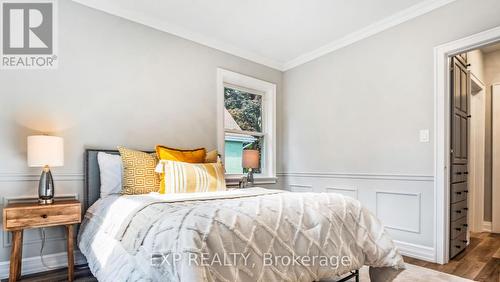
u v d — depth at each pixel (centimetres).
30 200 227
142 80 290
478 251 287
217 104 347
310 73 387
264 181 393
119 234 157
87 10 260
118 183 245
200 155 274
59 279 214
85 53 258
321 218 159
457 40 247
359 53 328
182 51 321
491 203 381
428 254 258
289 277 135
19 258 206
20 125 227
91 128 258
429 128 263
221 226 123
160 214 142
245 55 379
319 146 371
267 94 416
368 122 315
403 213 280
